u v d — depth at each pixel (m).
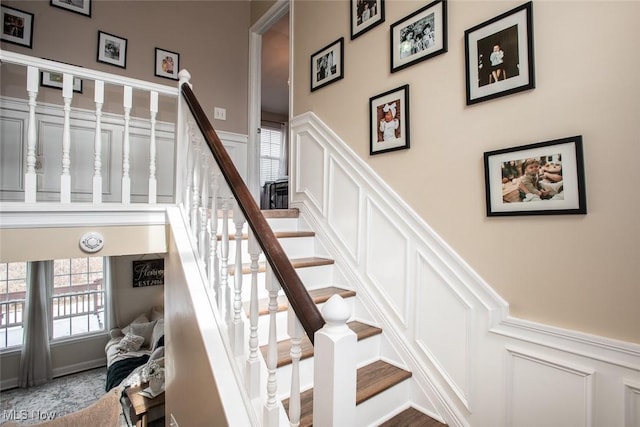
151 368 3.24
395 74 1.97
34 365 4.48
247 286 1.83
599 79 1.20
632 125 1.12
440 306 1.64
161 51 3.13
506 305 1.42
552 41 1.33
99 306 5.26
